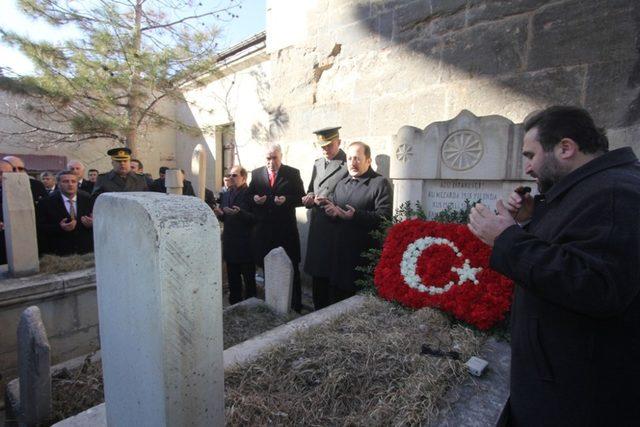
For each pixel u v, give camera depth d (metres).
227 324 2.73
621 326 1.00
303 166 4.41
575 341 1.04
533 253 1.04
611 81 2.38
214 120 9.49
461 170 2.53
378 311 2.26
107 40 6.35
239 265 4.08
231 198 4.21
